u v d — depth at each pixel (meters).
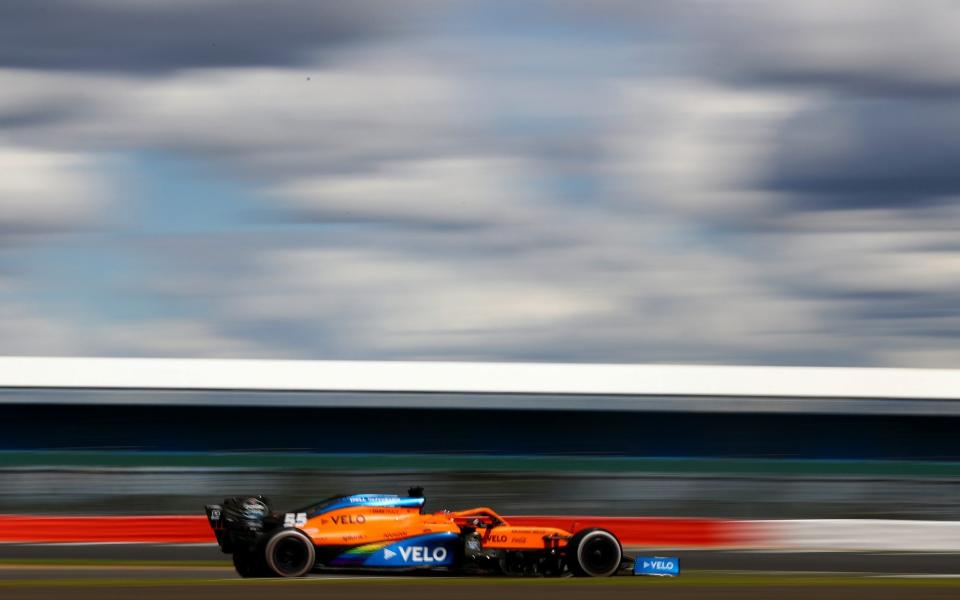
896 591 26.44
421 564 30.56
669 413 51.72
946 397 52.91
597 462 50.94
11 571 33.31
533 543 31.02
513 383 51.72
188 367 51.44
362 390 50.53
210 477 49.41
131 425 49.75
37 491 48.47
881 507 51.56
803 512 50.97
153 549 43.53
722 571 35.59
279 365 52.44
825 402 52.38
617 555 31.03
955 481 51.88
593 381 52.44
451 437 50.75
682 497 50.47
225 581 27.75
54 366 50.88
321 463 49.97
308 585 26.34
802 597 24.94
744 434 52.00
